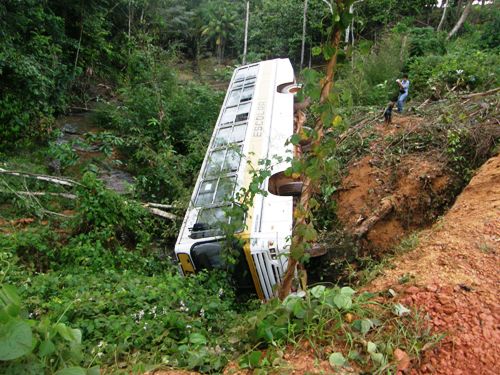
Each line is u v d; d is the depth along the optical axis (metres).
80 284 6.06
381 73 16.78
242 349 3.67
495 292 3.84
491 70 14.70
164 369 3.49
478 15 28.27
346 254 8.61
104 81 20.50
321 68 4.20
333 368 3.10
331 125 3.75
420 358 3.21
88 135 14.16
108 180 12.78
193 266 7.53
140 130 14.51
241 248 7.15
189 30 32.69
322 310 3.61
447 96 13.35
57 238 8.59
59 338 2.82
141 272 8.18
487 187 6.87
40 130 13.55
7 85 12.68
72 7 17.64
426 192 9.48
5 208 9.94
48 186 10.84
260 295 7.32
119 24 22.67
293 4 29.23
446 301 3.71
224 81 27.14
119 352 3.95
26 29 14.10
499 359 3.14
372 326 3.50
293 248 3.97
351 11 3.31
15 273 6.34
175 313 4.87
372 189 9.78
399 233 9.04
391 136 11.01
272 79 13.35
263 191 6.97
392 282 4.32
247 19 28.17
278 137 9.83
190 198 9.40
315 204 3.90
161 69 18.08
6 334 2.25
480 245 4.74
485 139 9.98
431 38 21.73
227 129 11.20
